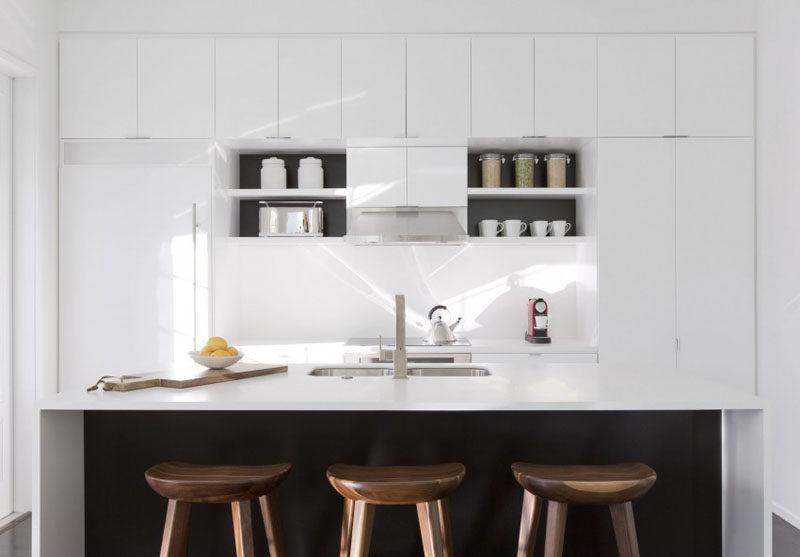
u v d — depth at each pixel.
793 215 3.49
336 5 3.87
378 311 4.47
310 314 4.47
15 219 3.58
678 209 3.87
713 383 2.37
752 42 3.86
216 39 3.86
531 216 4.41
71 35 3.84
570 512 2.37
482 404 2.02
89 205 3.79
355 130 3.88
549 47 3.87
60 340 3.78
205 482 1.91
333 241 4.02
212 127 3.84
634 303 3.87
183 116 3.84
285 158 4.36
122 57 3.83
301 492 2.38
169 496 1.94
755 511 2.14
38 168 3.60
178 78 3.84
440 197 3.99
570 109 3.87
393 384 2.34
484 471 2.39
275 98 3.86
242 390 2.21
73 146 3.84
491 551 2.38
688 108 3.86
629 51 3.86
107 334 3.79
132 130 3.83
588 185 4.05
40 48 3.63
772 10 3.70
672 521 2.39
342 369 2.81
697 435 2.40
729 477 2.34
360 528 1.93
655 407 2.04
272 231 4.06
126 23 3.84
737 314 3.86
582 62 3.87
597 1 3.87
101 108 3.83
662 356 3.87
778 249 3.64
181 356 3.79
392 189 3.99
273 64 3.87
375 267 4.47
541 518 2.38
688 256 3.87
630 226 3.86
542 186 4.39
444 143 3.97
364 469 2.04
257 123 3.86
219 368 2.56
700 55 3.86
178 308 3.79
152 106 3.84
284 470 2.03
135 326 3.79
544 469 2.04
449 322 4.45
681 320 3.86
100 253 3.79
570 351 3.87
